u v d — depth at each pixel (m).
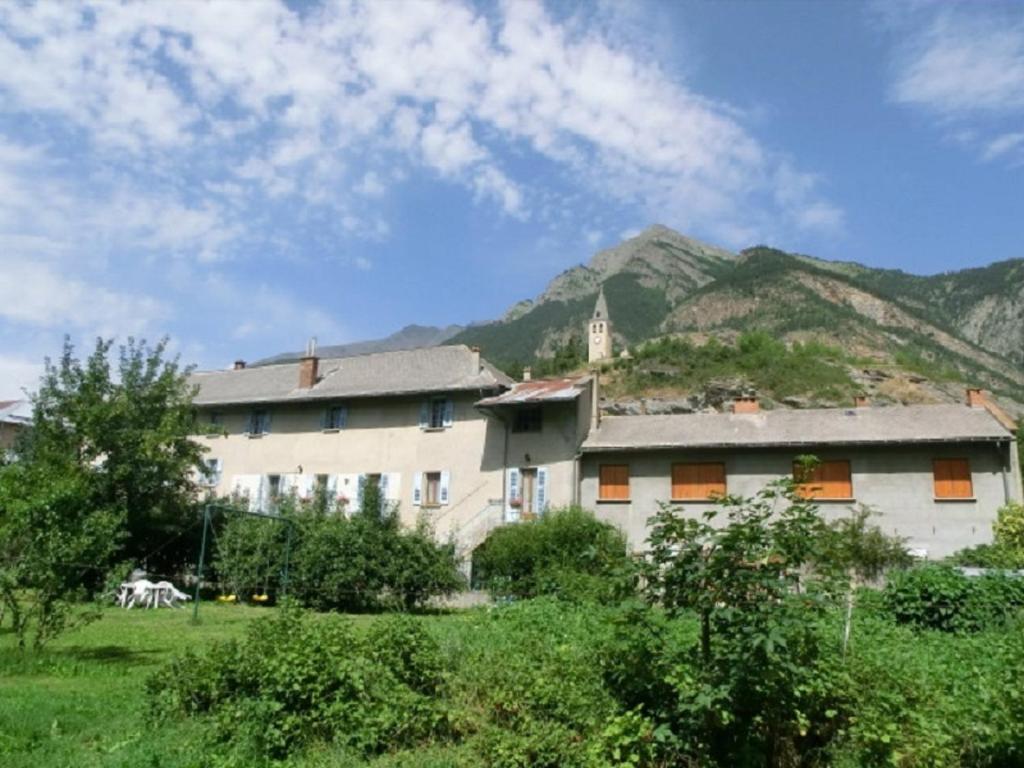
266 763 7.28
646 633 7.41
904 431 26.95
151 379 29.56
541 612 14.33
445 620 15.88
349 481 34.69
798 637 6.93
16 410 47.88
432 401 34.28
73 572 12.72
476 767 7.11
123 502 27.58
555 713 7.52
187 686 8.48
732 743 6.88
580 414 30.62
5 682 10.33
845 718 7.13
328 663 8.05
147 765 7.01
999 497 25.53
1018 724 6.64
